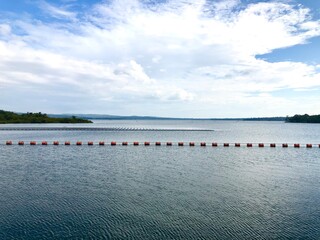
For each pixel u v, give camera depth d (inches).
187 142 3068.4
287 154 2144.4
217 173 1398.9
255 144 2893.7
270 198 997.2
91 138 3572.8
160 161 1759.4
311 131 6136.8
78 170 1451.8
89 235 708.0
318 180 1262.3
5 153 2090.3
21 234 712.4
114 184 1169.4
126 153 2128.4
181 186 1142.3
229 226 763.4
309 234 718.5
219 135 4532.5
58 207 897.5
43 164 1626.5
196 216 828.0
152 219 805.2
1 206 904.9
